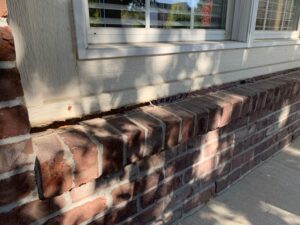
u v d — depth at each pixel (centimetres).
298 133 297
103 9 126
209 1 175
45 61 104
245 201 198
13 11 92
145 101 146
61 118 116
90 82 120
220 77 186
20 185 92
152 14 146
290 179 224
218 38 188
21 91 84
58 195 99
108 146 107
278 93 207
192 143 161
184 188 170
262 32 224
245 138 207
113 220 133
